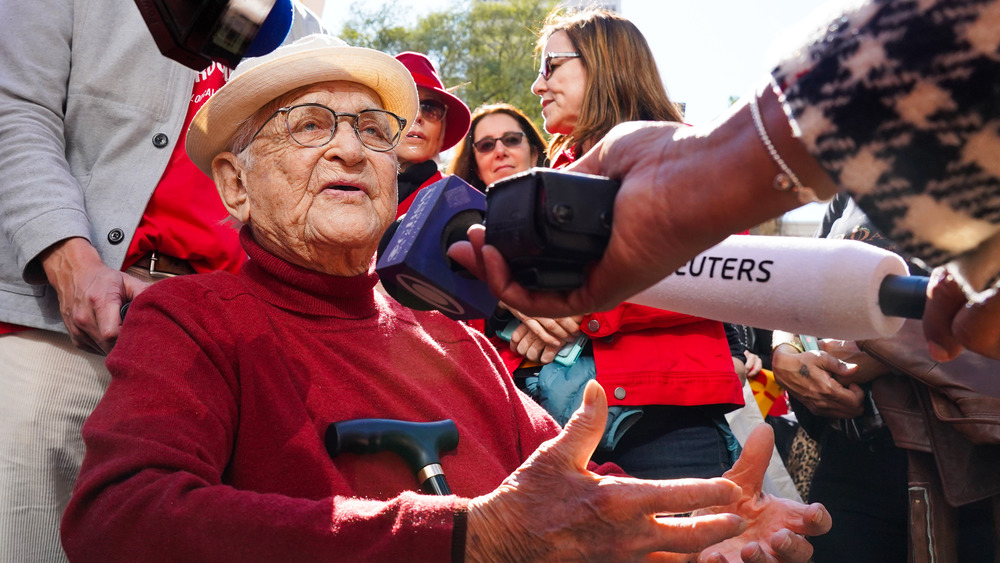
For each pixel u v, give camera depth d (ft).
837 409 8.77
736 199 3.44
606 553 4.43
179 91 7.86
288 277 6.14
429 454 5.52
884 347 7.64
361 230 6.12
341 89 6.44
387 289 4.95
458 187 4.75
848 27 3.22
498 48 39.24
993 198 3.11
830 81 3.20
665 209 3.51
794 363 8.93
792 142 3.33
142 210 7.51
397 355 6.36
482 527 4.40
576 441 4.52
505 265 3.80
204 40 4.09
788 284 4.54
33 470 7.12
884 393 8.27
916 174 3.14
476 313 4.65
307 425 5.56
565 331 8.22
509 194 3.74
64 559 7.22
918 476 8.05
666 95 9.43
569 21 9.74
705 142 3.50
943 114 3.03
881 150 3.14
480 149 11.91
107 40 7.72
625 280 3.71
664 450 8.05
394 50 38.91
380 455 5.67
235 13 4.03
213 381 5.50
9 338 7.27
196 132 6.48
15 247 6.98
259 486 5.40
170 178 7.73
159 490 4.62
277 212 6.21
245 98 6.24
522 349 8.46
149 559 4.48
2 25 7.53
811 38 3.33
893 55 3.08
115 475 4.80
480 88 38.96
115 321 6.57
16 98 7.43
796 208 3.54
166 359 5.40
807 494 10.58
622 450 8.14
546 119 9.96
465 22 39.24
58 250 6.98
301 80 6.28
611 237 3.64
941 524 7.90
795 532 5.63
